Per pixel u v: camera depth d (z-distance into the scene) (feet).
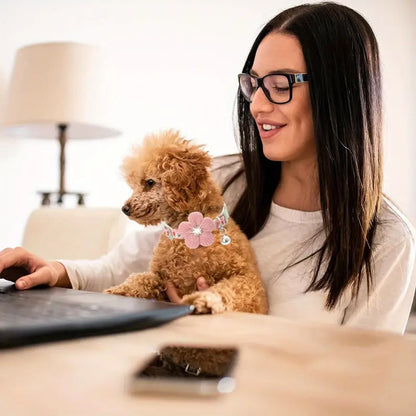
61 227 5.40
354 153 3.03
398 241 3.12
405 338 1.54
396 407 0.94
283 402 0.96
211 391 1.00
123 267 3.49
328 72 3.00
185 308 1.86
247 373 1.15
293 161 3.40
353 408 0.93
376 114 3.19
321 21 3.08
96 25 8.91
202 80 10.09
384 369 1.20
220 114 10.34
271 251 3.29
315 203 3.37
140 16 9.36
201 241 2.70
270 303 3.11
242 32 10.50
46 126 7.94
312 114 3.06
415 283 3.34
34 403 0.96
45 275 2.58
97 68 7.04
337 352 1.36
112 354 1.32
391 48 11.77
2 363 1.23
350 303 3.08
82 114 6.81
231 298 2.41
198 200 2.81
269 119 3.15
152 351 1.35
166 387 1.01
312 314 2.96
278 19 3.33
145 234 3.58
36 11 8.29
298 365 1.23
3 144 8.00
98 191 9.11
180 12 9.78
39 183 8.47
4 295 2.15
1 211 8.02
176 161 2.78
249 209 3.49
